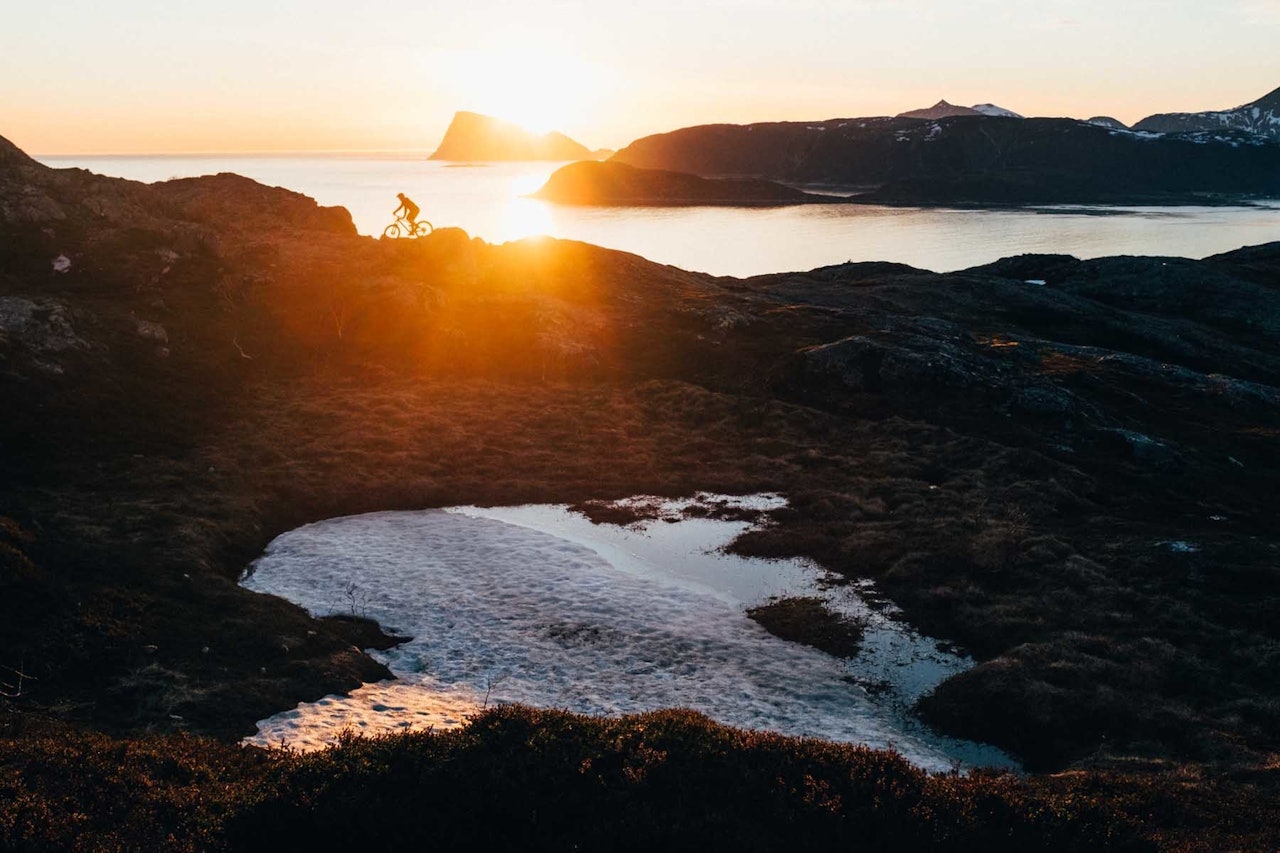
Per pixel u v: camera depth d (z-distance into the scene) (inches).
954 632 1188.5
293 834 558.3
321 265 2652.6
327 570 1334.9
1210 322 4067.4
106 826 534.3
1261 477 1887.3
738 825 578.6
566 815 581.3
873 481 1732.3
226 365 2073.1
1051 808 634.2
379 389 2145.7
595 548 1451.8
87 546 1202.0
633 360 2484.0
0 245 2166.6
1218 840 638.5
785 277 4562.0
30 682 897.5
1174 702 985.5
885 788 633.6
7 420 1534.2
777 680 1059.3
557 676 1053.2
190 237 2486.5
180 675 949.2
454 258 2901.1
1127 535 1475.1
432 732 704.4
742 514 1604.3
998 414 2097.7
